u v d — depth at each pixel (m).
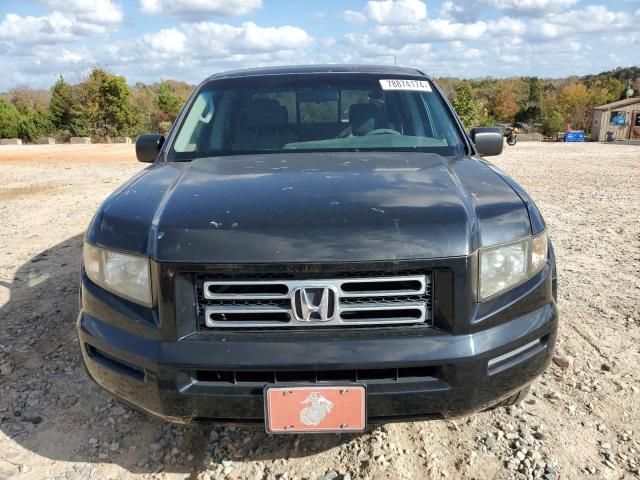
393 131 3.32
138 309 2.17
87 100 45.12
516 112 86.94
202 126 3.39
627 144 32.06
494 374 2.13
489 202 2.30
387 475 2.46
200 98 3.59
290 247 2.01
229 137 3.30
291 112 3.42
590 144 32.31
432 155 3.02
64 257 5.73
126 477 2.48
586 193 9.97
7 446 2.68
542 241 2.33
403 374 2.09
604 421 2.82
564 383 3.17
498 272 2.16
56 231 6.97
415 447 2.64
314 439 2.71
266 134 3.30
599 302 4.37
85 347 2.35
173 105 57.03
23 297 4.56
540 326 2.24
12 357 3.53
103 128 45.22
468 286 2.06
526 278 2.26
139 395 2.18
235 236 2.05
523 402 2.98
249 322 2.06
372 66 3.88
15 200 9.48
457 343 2.05
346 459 2.57
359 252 2.00
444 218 2.11
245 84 3.62
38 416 2.92
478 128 3.50
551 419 2.83
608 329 3.87
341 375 2.07
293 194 2.30
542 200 9.20
